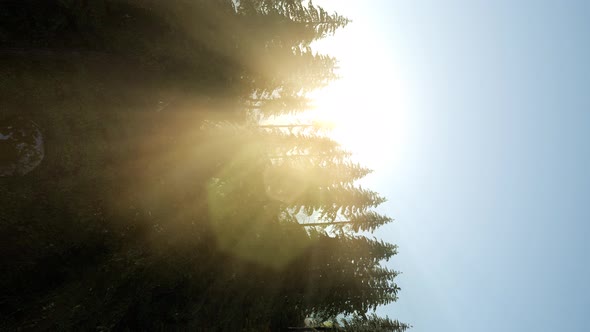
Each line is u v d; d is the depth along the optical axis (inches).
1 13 443.8
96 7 506.0
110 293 437.4
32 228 406.9
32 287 391.5
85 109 518.6
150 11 564.7
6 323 354.3
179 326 580.4
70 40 510.6
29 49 463.2
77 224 441.4
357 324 959.0
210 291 593.3
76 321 403.9
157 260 492.1
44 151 456.4
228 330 654.5
